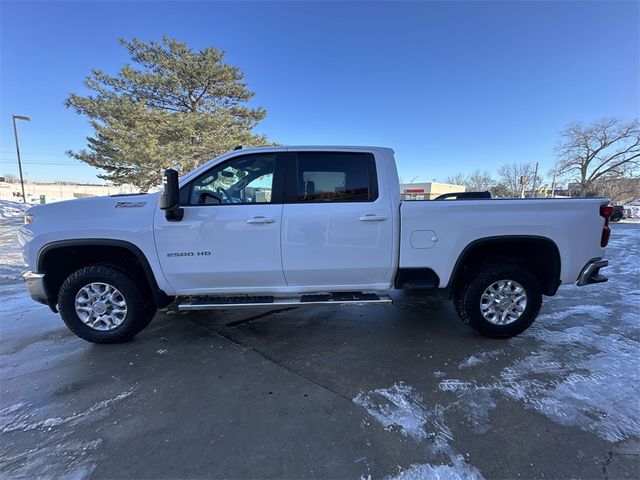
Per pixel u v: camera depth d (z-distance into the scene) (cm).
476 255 363
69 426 231
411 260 338
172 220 322
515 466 195
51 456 205
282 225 326
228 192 345
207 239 326
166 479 189
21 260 805
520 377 287
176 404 254
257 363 314
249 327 399
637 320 418
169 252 327
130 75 1812
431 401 255
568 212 342
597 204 348
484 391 267
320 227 328
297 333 381
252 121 2281
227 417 239
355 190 338
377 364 311
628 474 189
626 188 4384
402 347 345
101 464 199
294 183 335
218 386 277
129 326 344
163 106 2039
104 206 330
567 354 327
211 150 1831
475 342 355
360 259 335
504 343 352
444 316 435
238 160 338
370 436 220
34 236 323
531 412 241
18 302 495
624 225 2244
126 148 1620
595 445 211
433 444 212
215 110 2012
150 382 283
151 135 1653
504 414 239
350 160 340
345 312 449
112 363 314
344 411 245
